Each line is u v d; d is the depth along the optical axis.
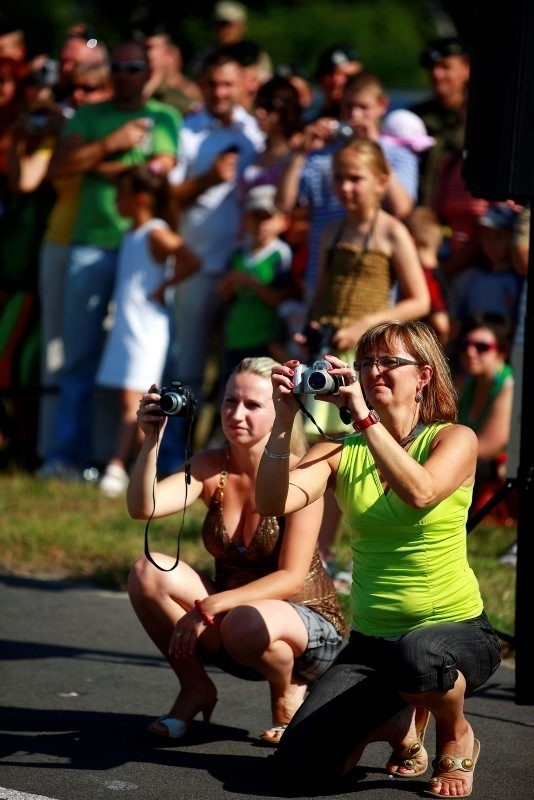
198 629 15.49
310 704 14.41
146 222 30.81
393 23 102.69
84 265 32.09
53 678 18.73
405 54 101.19
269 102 31.09
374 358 14.49
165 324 31.14
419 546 14.23
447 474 13.88
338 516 22.88
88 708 17.44
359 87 28.78
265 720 17.06
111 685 18.47
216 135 33.34
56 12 95.25
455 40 31.84
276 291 30.36
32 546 25.80
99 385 31.28
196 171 33.38
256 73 34.03
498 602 21.58
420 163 31.25
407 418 14.54
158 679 18.81
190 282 32.53
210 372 36.53
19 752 15.61
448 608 14.37
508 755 15.92
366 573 14.59
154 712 17.33
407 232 23.50
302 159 29.28
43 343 33.72
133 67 31.55
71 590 23.64
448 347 28.20
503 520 27.34
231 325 30.97
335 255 23.75
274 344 30.58
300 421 16.55
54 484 31.12
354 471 14.64
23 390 33.62
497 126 15.94
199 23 83.31
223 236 32.53
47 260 33.06
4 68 35.44
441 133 31.83
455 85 31.72
